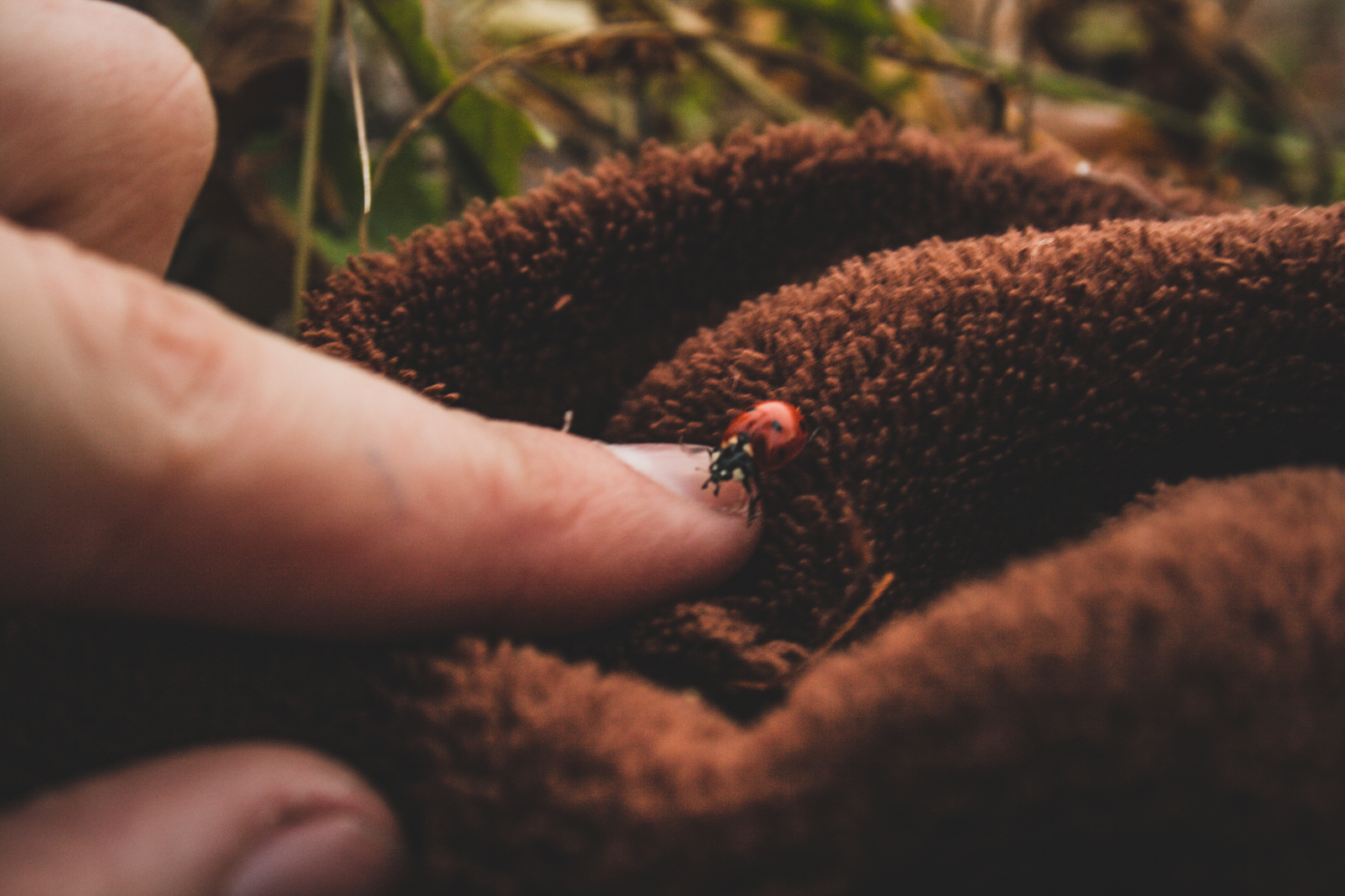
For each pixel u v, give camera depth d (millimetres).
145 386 82
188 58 117
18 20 108
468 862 81
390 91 216
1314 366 103
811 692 84
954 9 326
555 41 156
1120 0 262
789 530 104
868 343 106
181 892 78
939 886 77
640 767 82
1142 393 104
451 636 93
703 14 260
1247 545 84
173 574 85
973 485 105
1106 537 90
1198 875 76
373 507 87
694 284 121
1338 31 486
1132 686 78
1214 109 274
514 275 114
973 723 79
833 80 187
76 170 110
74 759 85
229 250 188
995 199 125
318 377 87
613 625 101
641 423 112
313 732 86
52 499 81
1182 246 106
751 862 78
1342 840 75
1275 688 78
